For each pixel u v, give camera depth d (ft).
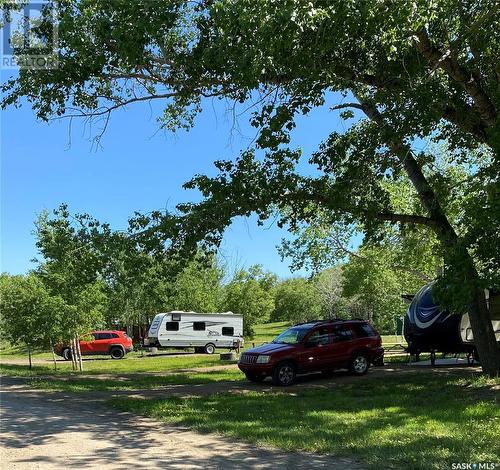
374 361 53.93
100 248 38.06
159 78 38.19
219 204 38.99
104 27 29.58
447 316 57.21
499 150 29.68
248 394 41.50
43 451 22.40
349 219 43.98
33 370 71.72
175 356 110.22
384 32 29.09
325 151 39.40
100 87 41.29
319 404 34.83
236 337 125.18
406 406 32.81
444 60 35.27
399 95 33.45
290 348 48.70
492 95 36.04
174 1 29.60
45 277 67.72
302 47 28.94
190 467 19.84
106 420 30.09
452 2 29.86
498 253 27.89
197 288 140.67
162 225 37.93
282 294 236.22
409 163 45.50
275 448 22.85
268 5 25.03
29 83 34.83
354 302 170.09
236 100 35.22
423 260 72.84
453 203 47.37
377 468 19.11
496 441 21.89
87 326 71.15
